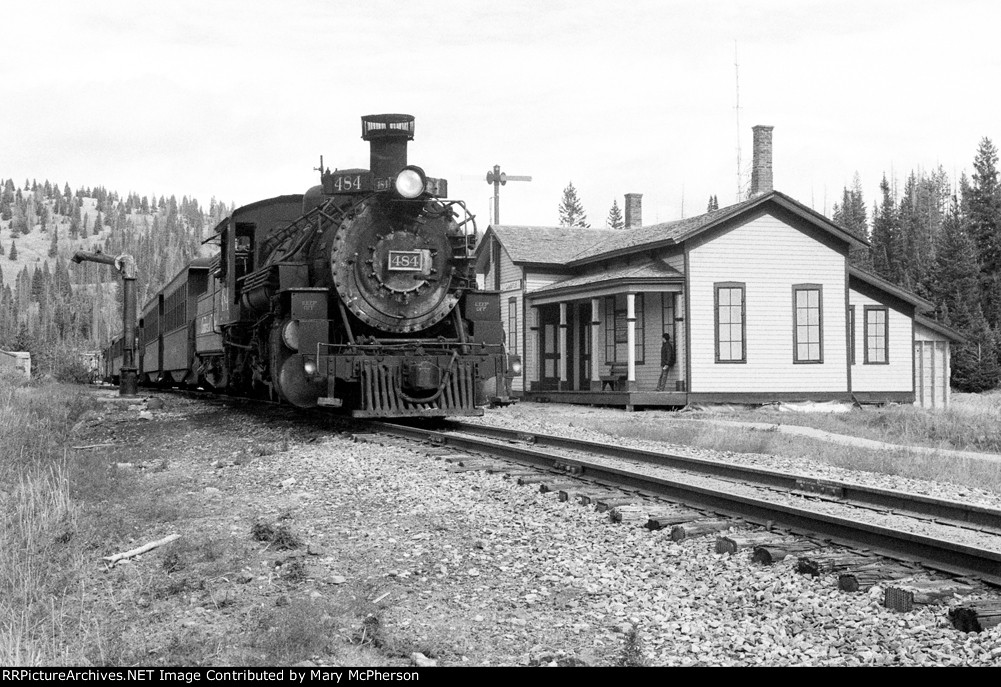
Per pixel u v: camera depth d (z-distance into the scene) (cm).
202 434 1444
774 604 519
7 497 824
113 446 1320
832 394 2405
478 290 1491
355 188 1402
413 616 519
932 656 434
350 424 1430
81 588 591
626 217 3228
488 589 566
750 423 1841
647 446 1391
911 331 2597
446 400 1420
